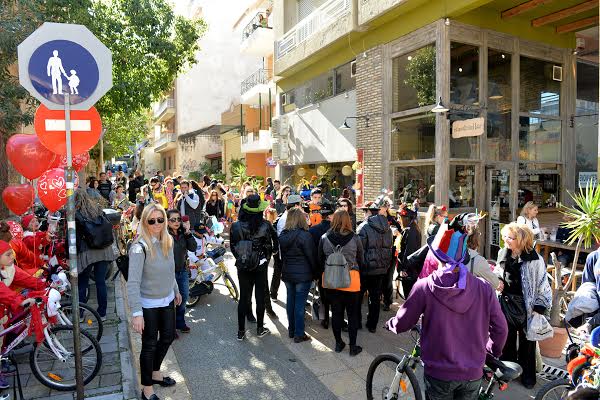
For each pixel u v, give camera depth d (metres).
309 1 15.98
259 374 4.78
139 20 12.91
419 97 10.55
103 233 6.05
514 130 10.67
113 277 8.23
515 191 10.64
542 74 11.28
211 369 4.89
